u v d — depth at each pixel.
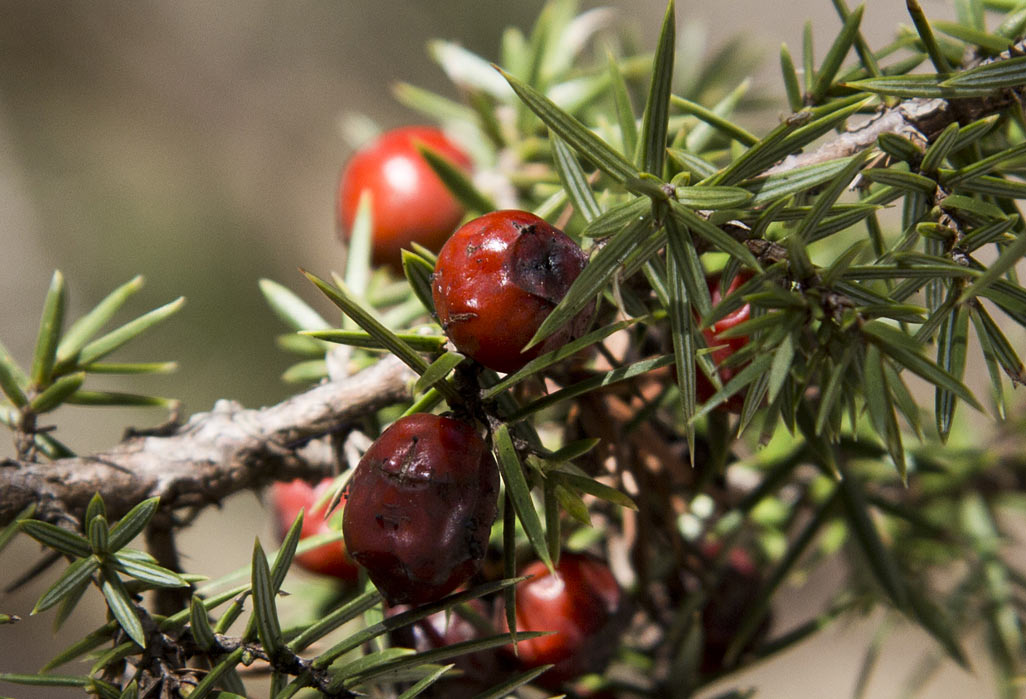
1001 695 0.27
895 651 0.59
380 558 0.19
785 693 0.58
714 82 0.32
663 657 0.24
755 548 0.26
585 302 0.19
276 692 0.20
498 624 0.22
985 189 0.20
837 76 0.21
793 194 0.20
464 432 0.19
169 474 0.21
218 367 0.67
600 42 0.33
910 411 0.19
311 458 0.22
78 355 0.22
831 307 0.19
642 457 0.23
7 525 0.21
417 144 0.24
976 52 0.21
